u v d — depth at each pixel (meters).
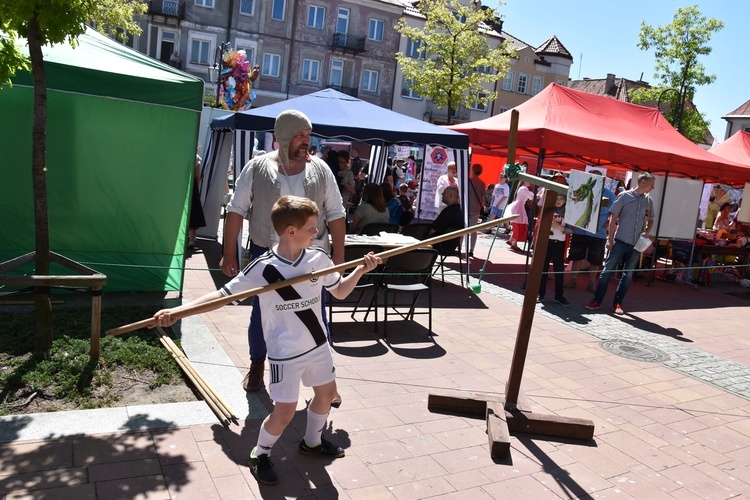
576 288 10.23
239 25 35.12
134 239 6.70
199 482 3.27
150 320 3.03
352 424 4.20
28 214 6.27
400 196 13.01
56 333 5.08
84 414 3.83
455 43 25.39
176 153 6.72
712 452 4.34
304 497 3.25
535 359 6.10
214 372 4.73
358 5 37.44
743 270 13.10
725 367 6.49
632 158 10.27
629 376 5.87
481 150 13.70
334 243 4.46
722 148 14.71
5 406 3.87
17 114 6.09
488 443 4.12
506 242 15.27
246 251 8.53
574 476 3.80
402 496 3.37
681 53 27.14
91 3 4.49
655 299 10.12
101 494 3.06
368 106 10.22
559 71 46.75
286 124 4.18
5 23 4.39
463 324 7.11
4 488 3.02
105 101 6.35
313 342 3.29
